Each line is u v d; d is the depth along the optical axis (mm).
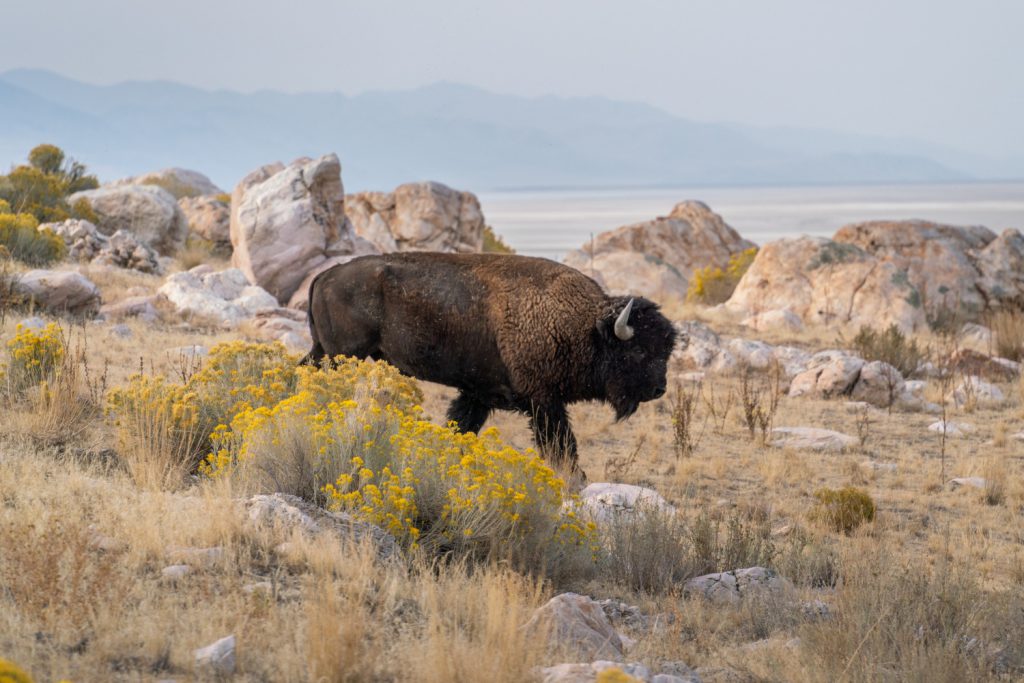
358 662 17266
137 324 59031
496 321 36688
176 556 21516
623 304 36562
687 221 138000
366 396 33156
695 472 41188
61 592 18656
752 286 91062
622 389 37000
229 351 35312
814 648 21375
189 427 31406
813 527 34281
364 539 23328
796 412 55031
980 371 66750
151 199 98688
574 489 35719
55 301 57969
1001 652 23016
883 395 58750
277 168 92250
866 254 89000
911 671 20531
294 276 77312
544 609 20906
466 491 26062
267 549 22672
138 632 17609
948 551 31250
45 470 27391
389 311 37812
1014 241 92625
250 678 16703
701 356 66250
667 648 21625
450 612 20844
